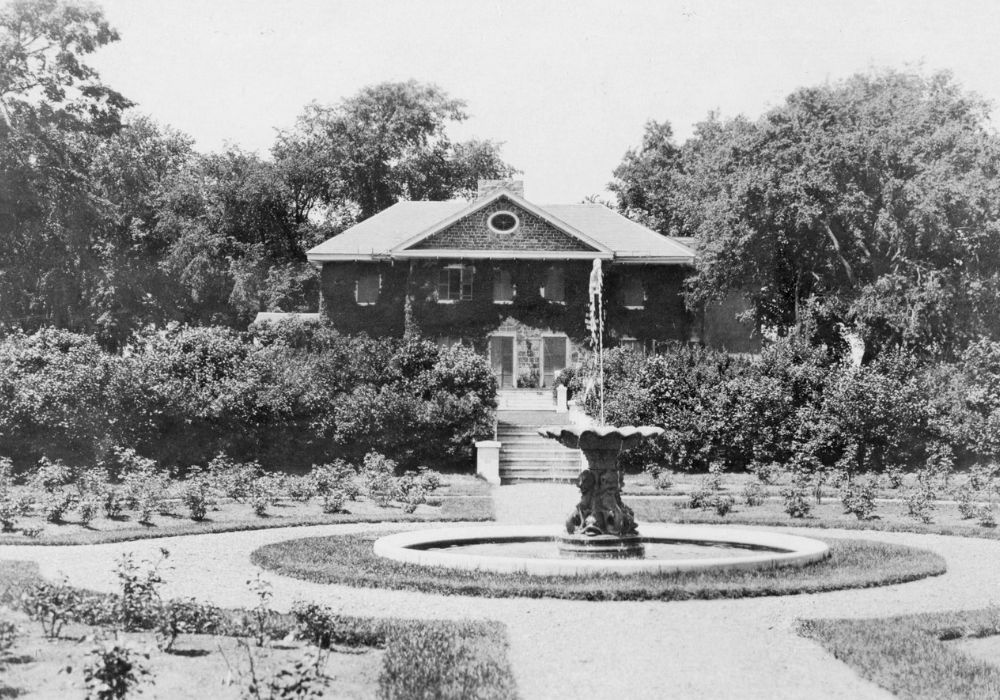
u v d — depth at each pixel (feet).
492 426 119.24
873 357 160.45
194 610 38.91
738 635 39.81
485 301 168.86
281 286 214.90
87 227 170.40
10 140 153.99
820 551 56.54
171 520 77.87
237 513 82.89
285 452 117.60
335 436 117.29
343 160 231.91
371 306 175.01
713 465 101.04
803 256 171.63
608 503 58.80
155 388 113.09
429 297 169.07
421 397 120.06
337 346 125.29
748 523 79.20
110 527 73.20
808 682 33.53
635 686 33.04
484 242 166.71
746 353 187.11
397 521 80.38
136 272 188.24
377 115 241.35
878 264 161.38
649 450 118.32
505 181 178.91
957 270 154.61
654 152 235.40
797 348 127.44
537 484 110.42
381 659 36.22
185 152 241.96
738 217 163.32
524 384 168.25
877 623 40.83
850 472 110.22
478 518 81.97
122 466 106.93
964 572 55.47
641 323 169.89
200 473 93.56
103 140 190.70
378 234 178.60
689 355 125.59
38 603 38.17
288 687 28.73
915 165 154.71
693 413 118.62
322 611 38.47
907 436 117.60
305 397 118.21
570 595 46.68
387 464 107.55
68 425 109.91
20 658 34.76
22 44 160.04
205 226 219.00
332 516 82.12
